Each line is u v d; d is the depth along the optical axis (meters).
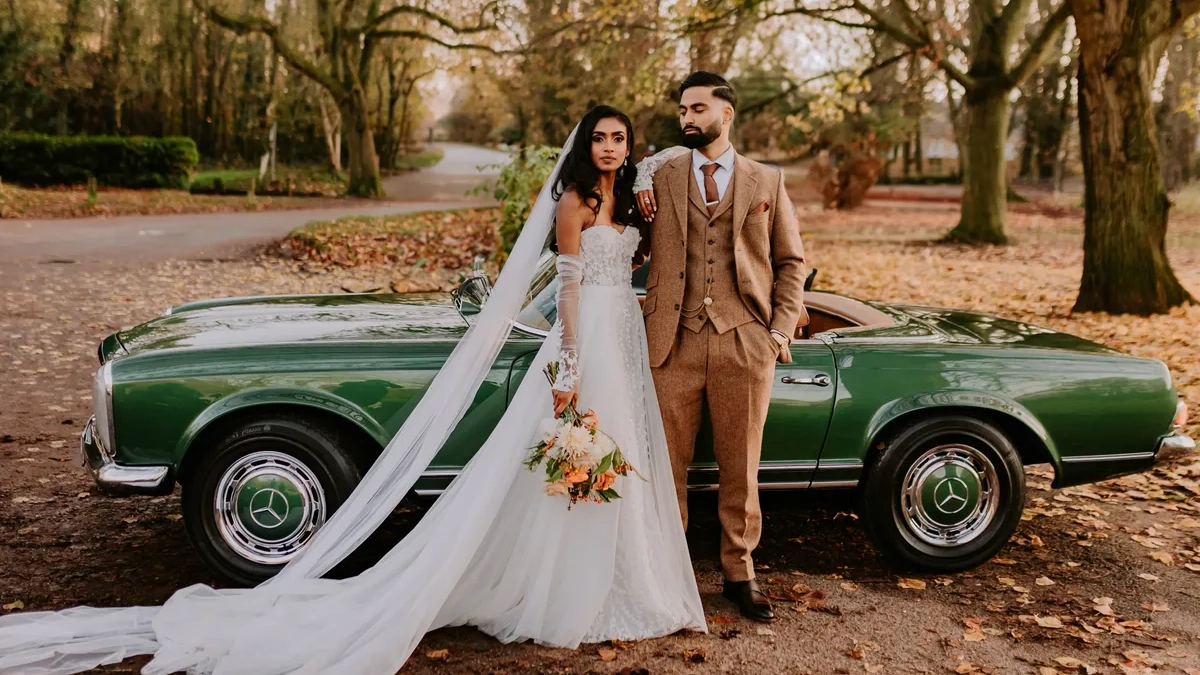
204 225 17.97
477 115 73.88
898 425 3.83
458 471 3.56
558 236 3.29
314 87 38.72
